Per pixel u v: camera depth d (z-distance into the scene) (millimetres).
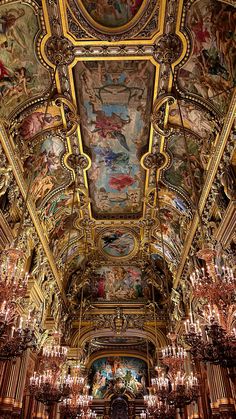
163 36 10234
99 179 16188
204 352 7484
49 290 17750
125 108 12797
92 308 23297
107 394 30984
